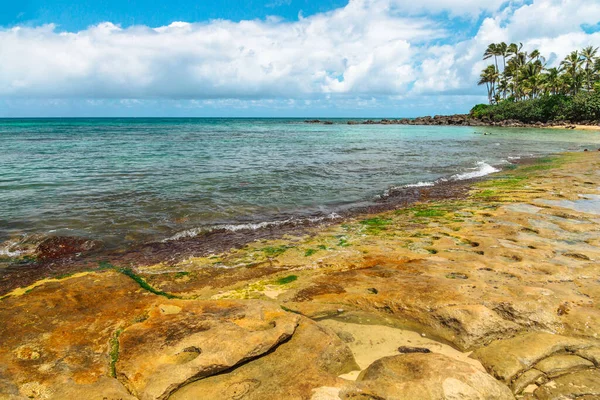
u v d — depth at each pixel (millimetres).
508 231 10344
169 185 16672
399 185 18391
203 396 4188
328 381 4273
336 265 8359
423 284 6871
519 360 4809
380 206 14383
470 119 98125
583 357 4910
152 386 4230
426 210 13430
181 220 12031
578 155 29391
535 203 13844
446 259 8430
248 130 74375
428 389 4078
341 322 6000
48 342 5156
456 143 41906
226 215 12773
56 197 14125
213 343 4832
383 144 40656
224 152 30562
